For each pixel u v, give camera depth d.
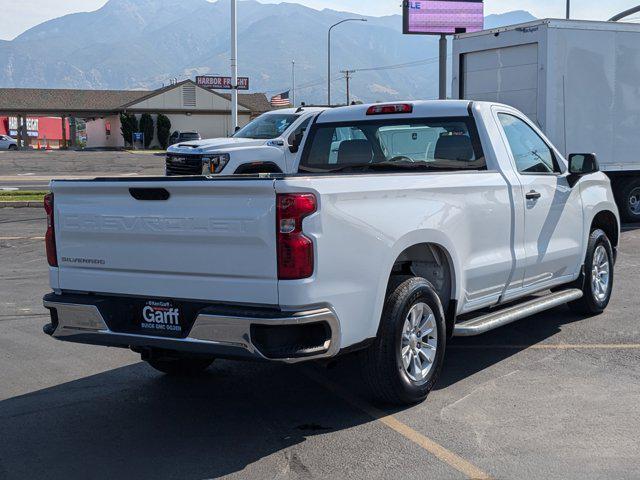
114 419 5.66
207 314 4.95
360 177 5.28
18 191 24.33
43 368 6.95
